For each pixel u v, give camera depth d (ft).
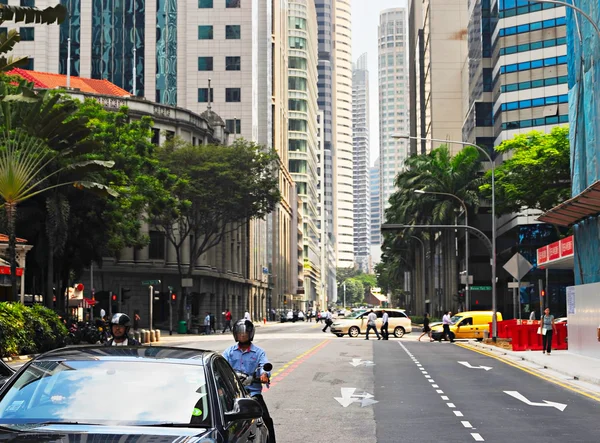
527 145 204.95
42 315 108.27
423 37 472.44
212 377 21.16
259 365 31.71
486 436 42.01
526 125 275.18
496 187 211.00
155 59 328.29
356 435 42.22
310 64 610.65
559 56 272.10
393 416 49.90
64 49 322.96
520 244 270.46
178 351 23.02
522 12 279.08
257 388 30.89
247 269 333.21
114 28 327.88
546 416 50.19
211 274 258.98
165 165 206.18
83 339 137.28
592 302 101.96
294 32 560.20
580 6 134.62
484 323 163.73
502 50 281.13
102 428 18.44
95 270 223.51
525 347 119.85
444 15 403.54
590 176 127.95
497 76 289.74
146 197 160.97
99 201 136.87
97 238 143.23
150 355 22.06
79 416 19.31
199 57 329.52
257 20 362.94
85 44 323.57
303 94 561.43
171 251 241.55
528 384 71.61
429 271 282.77
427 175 249.96
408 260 392.47
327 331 231.71
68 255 145.79
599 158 122.72
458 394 62.95
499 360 103.55
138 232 167.94
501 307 312.09
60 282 146.61
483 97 312.50
